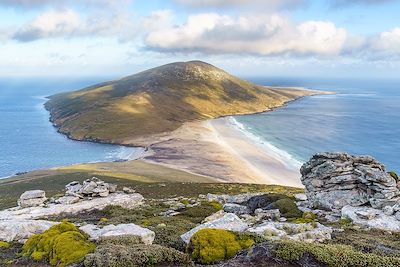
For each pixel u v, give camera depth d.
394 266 15.72
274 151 175.00
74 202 44.91
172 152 176.88
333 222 33.12
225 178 127.56
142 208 44.75
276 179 127.94
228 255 18.42
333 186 40.53
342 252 16.73
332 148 178.12
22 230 24.73
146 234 21.09
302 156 163.62
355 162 41.00
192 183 92.50
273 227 23.92
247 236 20.14
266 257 16.81
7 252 21.70
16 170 166.38
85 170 128.62
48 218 38.88
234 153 171.25
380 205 35.84
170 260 17.66
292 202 41.72
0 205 67.38
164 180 113.44
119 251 17.50
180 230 26.17
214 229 20.27
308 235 23.20
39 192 45.25
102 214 41.25
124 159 180.38
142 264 17.12
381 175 36.97
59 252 18.84
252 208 45.66
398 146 178.25
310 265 16.12
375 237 25.42
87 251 18.70
